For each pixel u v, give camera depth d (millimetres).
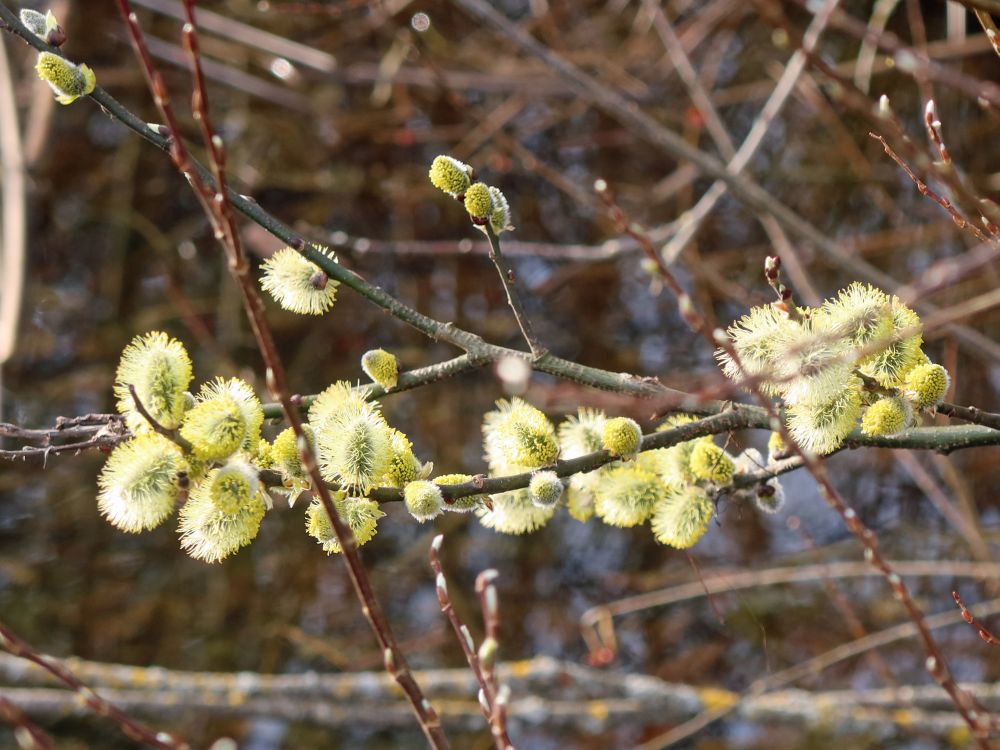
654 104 7355
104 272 7422
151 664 6613
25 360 6930
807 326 2148
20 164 5961
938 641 6223
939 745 5523
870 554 1992
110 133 7652
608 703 4930
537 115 7465
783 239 5180
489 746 6293
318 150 7539
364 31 7293
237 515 2066
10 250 5836
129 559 6879
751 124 7457
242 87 6871
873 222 7137
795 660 6379
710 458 2322
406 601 6805
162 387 2041
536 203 7465
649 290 7191
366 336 7293
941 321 2213
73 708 4836
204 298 7418
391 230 7539
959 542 6387
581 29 7359
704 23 6539
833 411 2150
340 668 6645
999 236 2203
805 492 6684
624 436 2166
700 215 5152
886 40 3064
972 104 6895
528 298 7320
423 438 7008
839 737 5789
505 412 2336
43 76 2217
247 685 4965
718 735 6133
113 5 7527
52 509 6918
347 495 2166
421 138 7051
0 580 6793
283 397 1803
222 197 1749
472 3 5043
